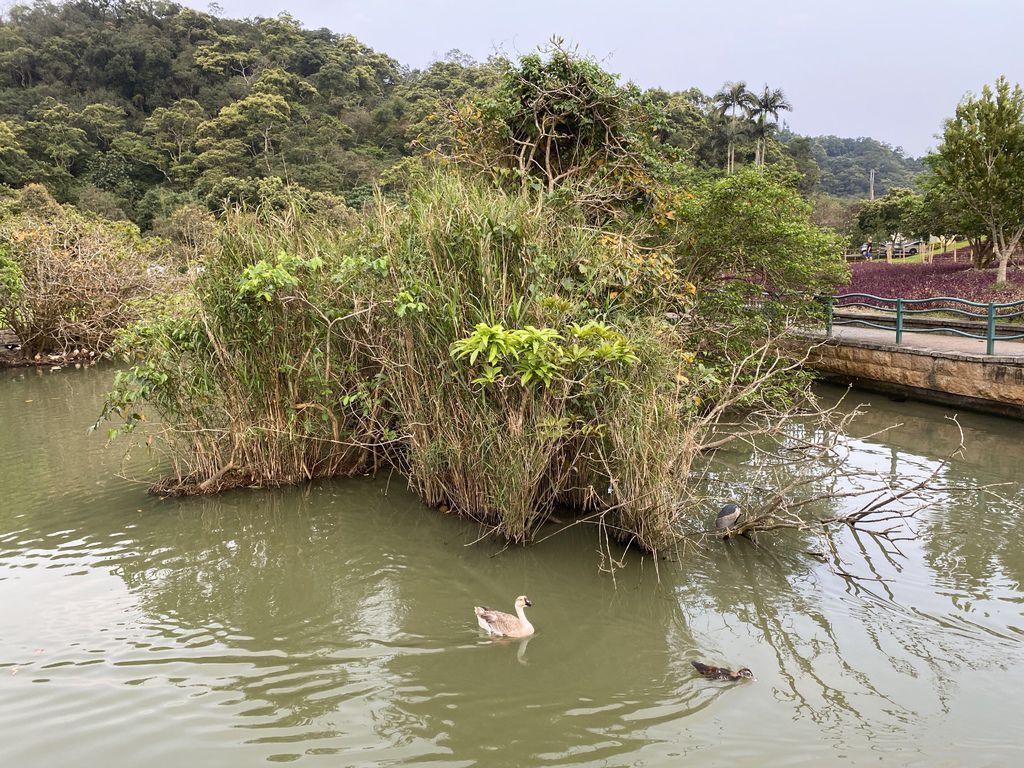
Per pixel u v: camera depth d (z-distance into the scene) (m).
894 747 3.59
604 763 3.50
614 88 9.49
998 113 18.53
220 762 3.51
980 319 14.70
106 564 5.86
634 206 9.77
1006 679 4.18
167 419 7.99
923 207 23.94
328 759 3.54
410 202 7.21
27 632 4.77
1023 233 19.33
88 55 75.69
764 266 10.72
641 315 7.46
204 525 6.68
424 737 3.72
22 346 17.16
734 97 46.78
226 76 75.56
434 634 4.80
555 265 6.56
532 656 4.53
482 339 5.56
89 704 3.98
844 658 4.46
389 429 7.86
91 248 17.91
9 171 50.28
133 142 57.06
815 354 13.85
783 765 3.46
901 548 6.05
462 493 6.66
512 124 9.70
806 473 7.92
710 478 7.64
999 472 7.90
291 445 7.70
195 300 7.61
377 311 7.04
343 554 6.05
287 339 7.41
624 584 5.50
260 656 4.50
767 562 5.85
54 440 9.81
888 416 10.84
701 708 3.96
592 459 6.30
